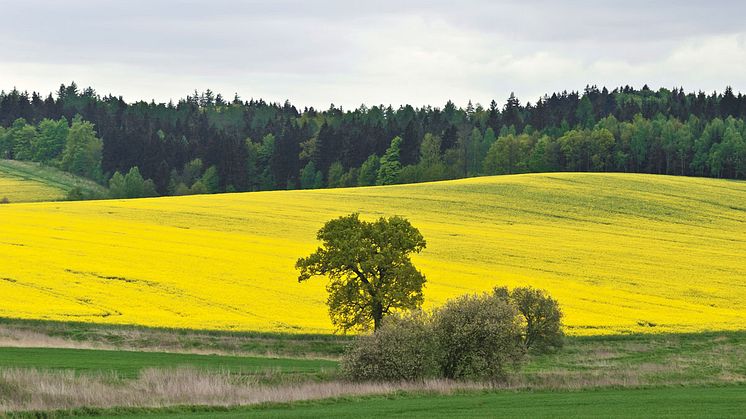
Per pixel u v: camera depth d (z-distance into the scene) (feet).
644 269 230.07
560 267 228.02
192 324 158.92
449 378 122.72
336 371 121.19
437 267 221.46
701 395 99.76
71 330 148.66
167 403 88.48
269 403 91.09
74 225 257.34
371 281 161.17
